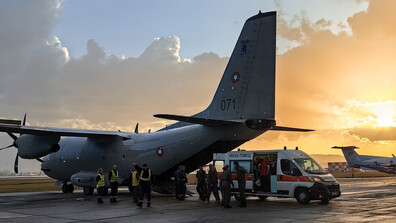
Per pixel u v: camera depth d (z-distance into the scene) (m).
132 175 15.78
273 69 15.40
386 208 12.46
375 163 46.88
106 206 14.06
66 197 18.72
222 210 12.38
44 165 24.03
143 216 11.00
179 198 16.47
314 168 14.84
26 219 10.54
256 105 15.62
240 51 16.52
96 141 21.44
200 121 14.31
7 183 36.72
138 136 20.11
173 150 17.81
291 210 12.12
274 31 15.64
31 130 17.30
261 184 15.39
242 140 16.80
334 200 15.55
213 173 15.28
